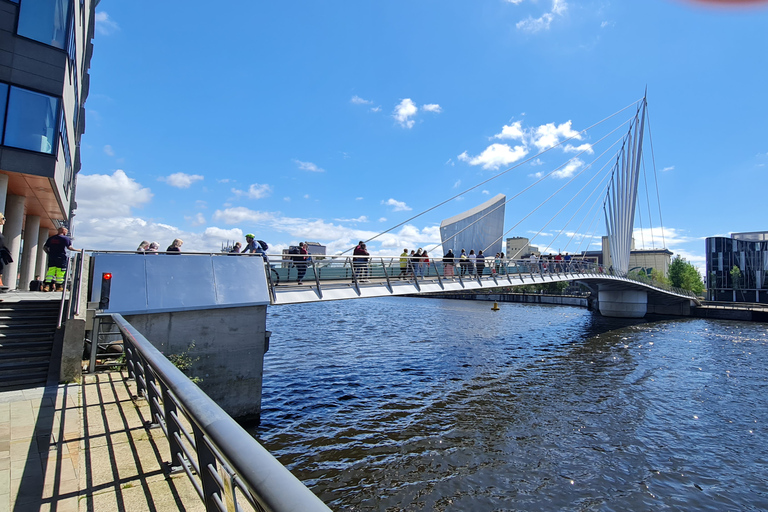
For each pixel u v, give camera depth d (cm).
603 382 2000
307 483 961
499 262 2461
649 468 1135
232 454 132
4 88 1404
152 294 1070
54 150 1520
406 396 1633
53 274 1362
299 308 6681
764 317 5159
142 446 410
